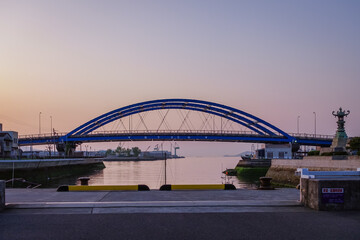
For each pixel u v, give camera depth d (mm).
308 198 11672
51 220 9898
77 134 131125
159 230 8844
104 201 12914
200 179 94250
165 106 132125
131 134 128125
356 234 8453
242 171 106688
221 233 8562
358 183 11211
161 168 167125
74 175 112562
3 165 67812
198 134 128250
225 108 130500
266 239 8086
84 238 8172
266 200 13047
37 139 130375
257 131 129875
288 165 74125
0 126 103375
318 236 8312
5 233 8586
